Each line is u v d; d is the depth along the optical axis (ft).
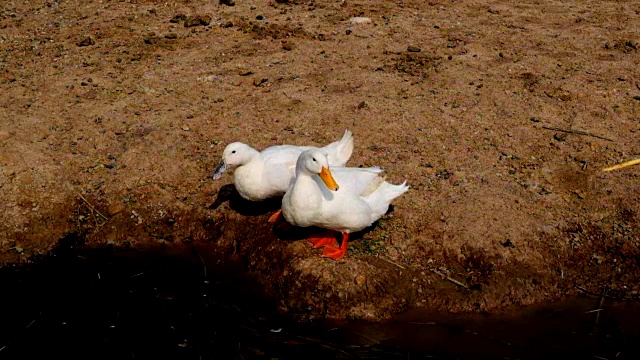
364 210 17.10
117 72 28.30
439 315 16.72
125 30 32.63
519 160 21.75
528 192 20.21
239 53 30.14
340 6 36.11
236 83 27.27
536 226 18.86
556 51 29.60
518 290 17.33
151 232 20.12
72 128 24.03
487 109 24.77
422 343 15.97
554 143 22.52
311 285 16.93
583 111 24.38
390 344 15.94
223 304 17.29
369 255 17.94
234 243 19.49
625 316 16.74
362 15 34.68
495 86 26.45
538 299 17.22
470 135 23.17
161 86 27.04
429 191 20.35
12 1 36.91
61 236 20.07
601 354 15.61
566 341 16.02
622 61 28.25
